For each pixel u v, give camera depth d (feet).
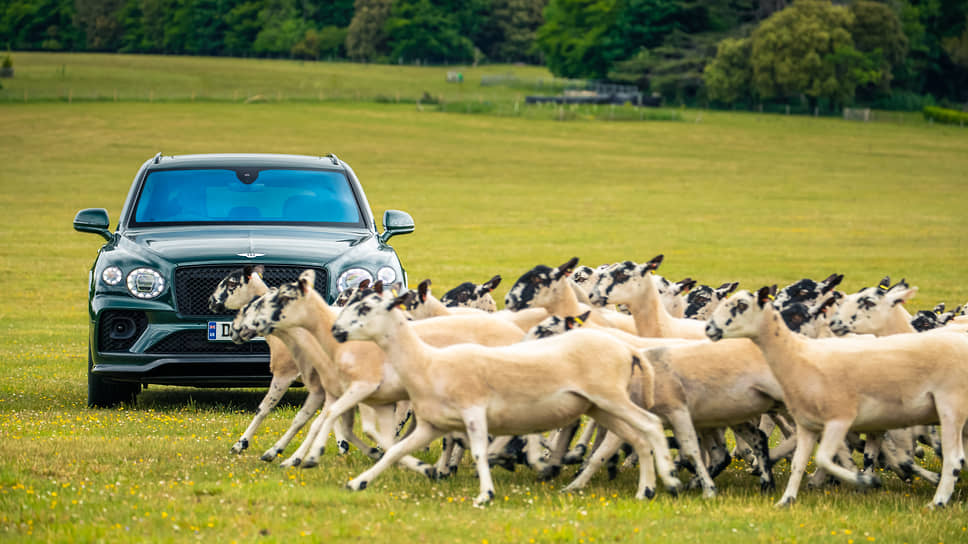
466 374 28.60
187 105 330.54
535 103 376.27
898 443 33.50
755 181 219.61
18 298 87.25
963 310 46.42
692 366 31.65
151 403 46.01
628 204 178.91
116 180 189.16
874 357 30.12
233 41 609.01
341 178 49.90
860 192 202.28
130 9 642.22
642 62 426.10
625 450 35.27
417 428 29.40
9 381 50.90
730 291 44.45
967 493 31.78
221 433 37.73
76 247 119.75
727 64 388.78
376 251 43.96
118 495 27.14
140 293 41.70
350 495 27.86
